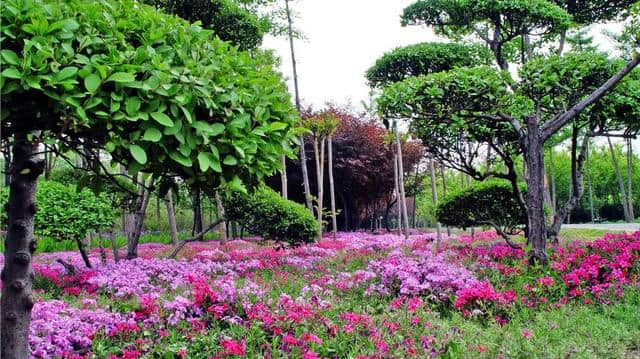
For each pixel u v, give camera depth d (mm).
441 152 10375
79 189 2793
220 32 12000
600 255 7848
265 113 2799
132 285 6684
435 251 10781
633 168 42312
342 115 26344
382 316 5152
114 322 4453
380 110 8062
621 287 6176
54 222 7852
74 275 7652
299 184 26859
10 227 2668
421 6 13180
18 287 2652
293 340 4055
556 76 7668
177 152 2430
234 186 2666
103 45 2328
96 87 2115
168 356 3787
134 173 2320
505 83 7871
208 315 4836
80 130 2234
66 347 3846
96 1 2521
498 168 12102
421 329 4660
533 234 7758
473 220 10992
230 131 2543
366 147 26078
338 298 6176
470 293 5641
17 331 2652
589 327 4883
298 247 11992
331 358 4066
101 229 8961
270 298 5578
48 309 4504
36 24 2072
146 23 2621
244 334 4363
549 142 15445
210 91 2512
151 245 17016
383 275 6902
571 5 13320
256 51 12656
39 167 2621
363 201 29969
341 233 24750
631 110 8562
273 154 2889
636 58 7246
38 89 2043
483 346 4176
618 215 42500
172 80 2414
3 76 1907
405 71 13258
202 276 7570
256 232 10688
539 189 7809
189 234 23609
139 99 2250
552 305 5781
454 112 7883
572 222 43719
